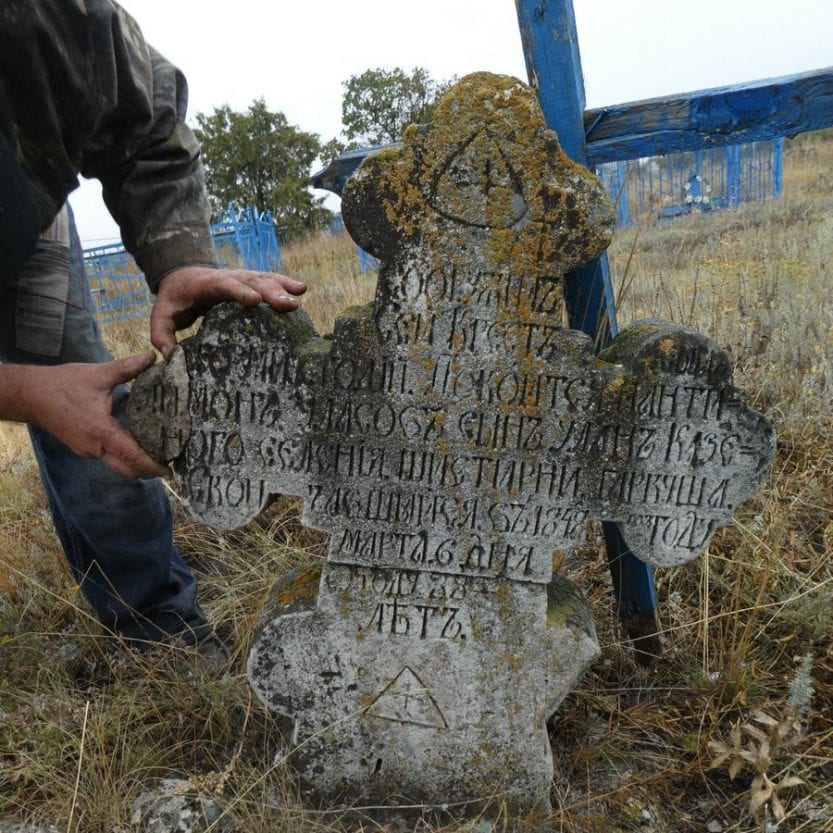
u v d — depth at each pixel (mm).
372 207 1768
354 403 1925
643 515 1976
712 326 3791
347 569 2068
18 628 2738
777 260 5059
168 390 1936
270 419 1959
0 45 1642
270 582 2912
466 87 1683
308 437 1964
